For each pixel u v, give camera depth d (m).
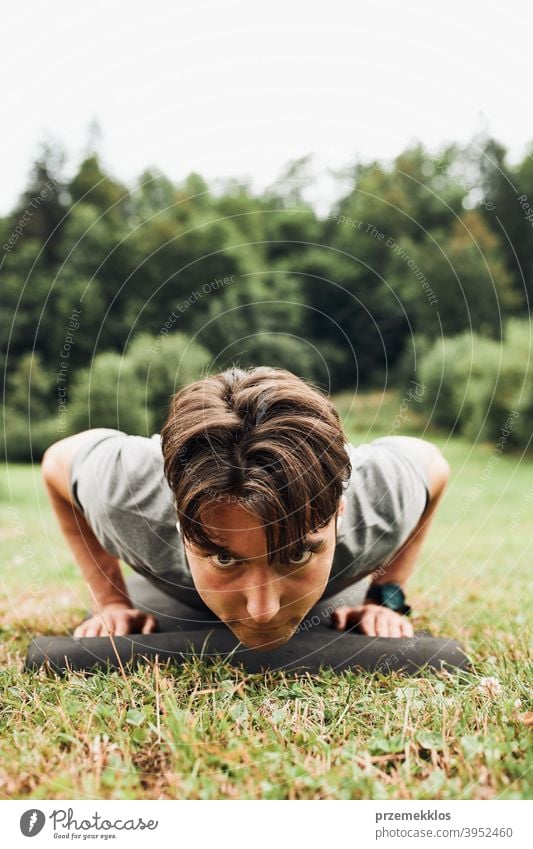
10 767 1.37
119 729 1.42
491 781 1.28
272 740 1.40
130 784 1.31
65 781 1.33
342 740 1.40
